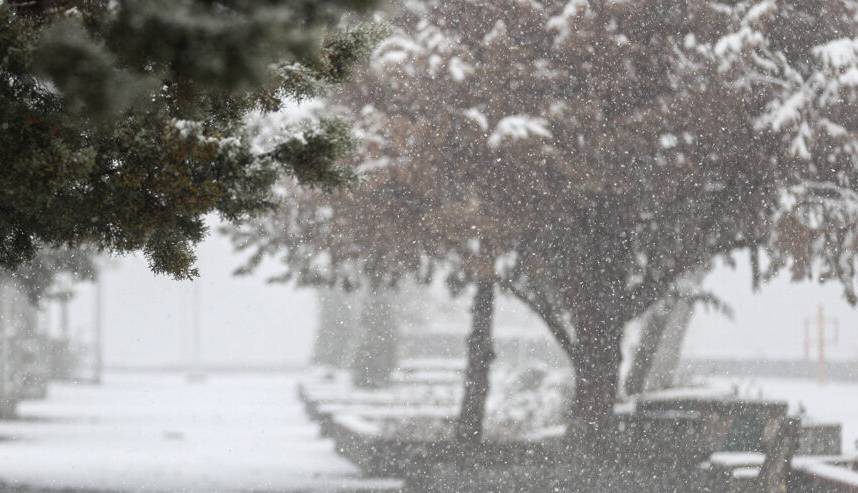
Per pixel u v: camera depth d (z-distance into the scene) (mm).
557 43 44625
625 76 44625
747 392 55250
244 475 48875
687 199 47594
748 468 45469
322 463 53625
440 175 45500
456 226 45438
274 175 20000
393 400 72188
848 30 46375
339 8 14133
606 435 49469
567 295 49594
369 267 51188
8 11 16969
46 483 45594
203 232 21656
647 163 46469
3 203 20500
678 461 48250
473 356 52219
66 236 21719
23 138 18422
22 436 66750
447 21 46125
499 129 43719
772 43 46812
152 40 12453
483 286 52688
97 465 52062
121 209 20125
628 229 48125
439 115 44594
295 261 52094
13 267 22797
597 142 44781
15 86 18938
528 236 47938
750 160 46094
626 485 47812
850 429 66438
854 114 46094
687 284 60469
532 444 50781
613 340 49781
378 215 47000
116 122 18797
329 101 44969
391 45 44344
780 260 48531
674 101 44469
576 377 50375
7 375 81188
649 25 44656
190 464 52625
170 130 19078
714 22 44594
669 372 66438
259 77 12273
